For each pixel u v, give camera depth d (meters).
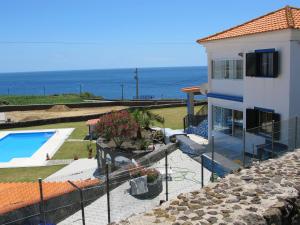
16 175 23.67
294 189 8.54
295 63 18.31
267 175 9.52
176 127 36.72
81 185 15.91
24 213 13.76
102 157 23.69
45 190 15.30
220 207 7.73
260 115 20.70
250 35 20.31
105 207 15.49
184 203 8.01
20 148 34.53
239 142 21.83
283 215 7.69
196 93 34.09
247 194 8.31
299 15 20.94
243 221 7.10
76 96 71.25
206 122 29.08
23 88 196.25
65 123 44.34
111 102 58.75
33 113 53.03
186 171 19.59
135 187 16.34
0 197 14.72
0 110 55.41
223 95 23.91
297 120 17.61
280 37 18.58
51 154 28.83
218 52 24.52
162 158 22.31
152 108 52.09
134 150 23.17
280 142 18.59
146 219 7.39
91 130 33.44
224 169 18.05
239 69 22.55
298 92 18.58
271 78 19.36
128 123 23.23
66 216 14.95
